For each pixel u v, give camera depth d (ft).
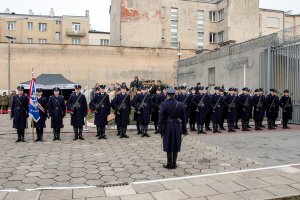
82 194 18.08
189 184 19.69
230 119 44.98
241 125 50.72
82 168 24.47
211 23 146.00
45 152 30.50
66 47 104.78
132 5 123.13
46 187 19.93
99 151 30.94
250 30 137.90
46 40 197.98
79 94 38.63
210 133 43.32
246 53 64.39
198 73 88.58
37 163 25.98
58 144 35.09
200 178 20.94
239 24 136.67
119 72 108.17
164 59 111.45
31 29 196.03
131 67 109.09
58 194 18.10
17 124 36.22
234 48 69.10
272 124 49.47
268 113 47.57
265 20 158.51
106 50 107.65
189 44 142.61
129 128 47.26
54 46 104.01
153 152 30.40
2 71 100.42
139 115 41.04
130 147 33.01
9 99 83.46
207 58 82.58
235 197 17.38
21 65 101.65
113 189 18.93
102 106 39.11
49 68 103.50
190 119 45.55
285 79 54.39
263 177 21.02
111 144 34.91
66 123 57.26
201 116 42.93
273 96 47.75
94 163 26.02
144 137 39.91
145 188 19.02
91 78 106.11
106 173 23.12
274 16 160.15
